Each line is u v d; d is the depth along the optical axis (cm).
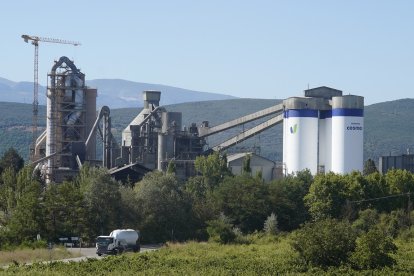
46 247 17575
